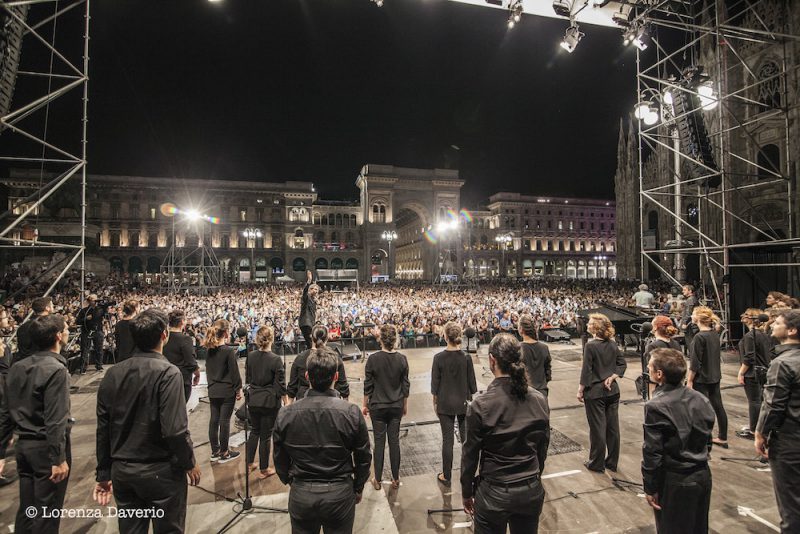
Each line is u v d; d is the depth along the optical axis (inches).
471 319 729.6
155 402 125.3
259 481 213.6
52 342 147.5
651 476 129.8
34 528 137.1
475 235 3427.7
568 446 251.3
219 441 236.1
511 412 118.3
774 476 148.1
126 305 262.4
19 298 808.9
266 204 2952.8
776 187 913.5
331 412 120.1
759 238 959.0
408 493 199.6
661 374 135.6
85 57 410.9
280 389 218.2
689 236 1424.7
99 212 2650.1
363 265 3043.8
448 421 206.4
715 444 246.1
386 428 207.3
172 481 126.3
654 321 248.2
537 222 3486.7
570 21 511.5
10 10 291.0
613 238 3617.1
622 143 2215.8
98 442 125.0
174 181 2785.4
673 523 127.4
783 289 573.9
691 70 523.5
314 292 334.0
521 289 1576.0
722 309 551.8
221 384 235.3
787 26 869.2
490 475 118.8
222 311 871.7
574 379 412.5
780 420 145.7
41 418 141.9
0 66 298.2
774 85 896.9
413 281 2514.8
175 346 239.9
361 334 673.0
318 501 115.9
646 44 549.3
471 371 210.7
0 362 217.8
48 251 1341.0
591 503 187.8
